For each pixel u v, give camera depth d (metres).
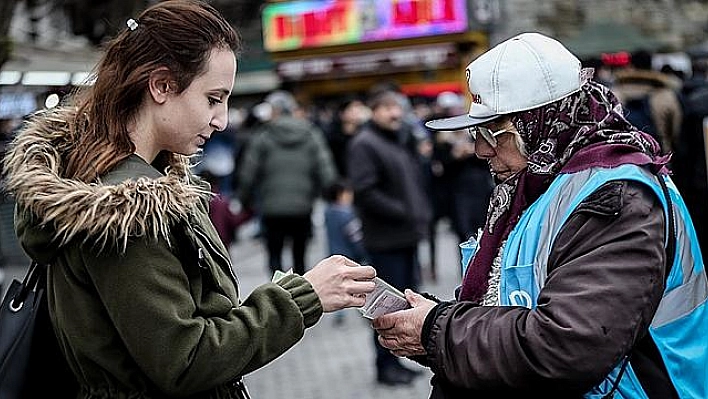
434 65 22.30
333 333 8.59
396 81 22.80
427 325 2.32
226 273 2.44
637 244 2.14
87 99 2.36
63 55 9.59
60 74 8.98
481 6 21.61
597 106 2.30
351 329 8.73
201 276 2.31
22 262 10.97
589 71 2.35
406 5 22.31
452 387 2.37
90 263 2.19
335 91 23.56
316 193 9.92
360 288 2.42
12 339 2.33
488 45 21.84
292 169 9.77
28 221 2.24
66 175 2.29
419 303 2.46
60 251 2.25
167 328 2.17
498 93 2.31
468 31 21.80
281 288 2.36
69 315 2.25
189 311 2.22
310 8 23.28
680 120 6.14
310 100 23.75
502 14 21.41
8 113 9.02
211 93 2.33
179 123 2.32
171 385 2.21
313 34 23.28
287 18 23.48
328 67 23.27
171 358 2.18
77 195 2.13
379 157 6.46
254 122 15.62
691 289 2.34
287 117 9.83
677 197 2.37
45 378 2.36
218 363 2.23
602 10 19.66
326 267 2.45
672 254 2.26
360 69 23.03
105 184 2.21
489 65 2.34
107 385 2.29
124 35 2.33
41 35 10.30
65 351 2.31
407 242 6.50
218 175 14.92
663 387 2.26
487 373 2.20
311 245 14.79
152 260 2.19
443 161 10.52
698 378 2.34
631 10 19.50
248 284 11.40
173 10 2.33
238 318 2.30
